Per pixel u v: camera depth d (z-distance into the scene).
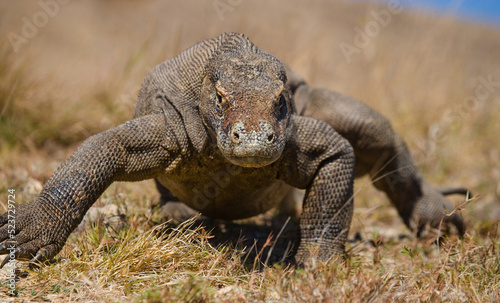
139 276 6.78
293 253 8.00
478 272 7.57
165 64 8.34
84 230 8.47
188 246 7.23
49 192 6.93
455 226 10.59
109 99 15.51
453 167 16.17
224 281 6.80
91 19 27.69
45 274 6.63
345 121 9.86
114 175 7.32
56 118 15.05
